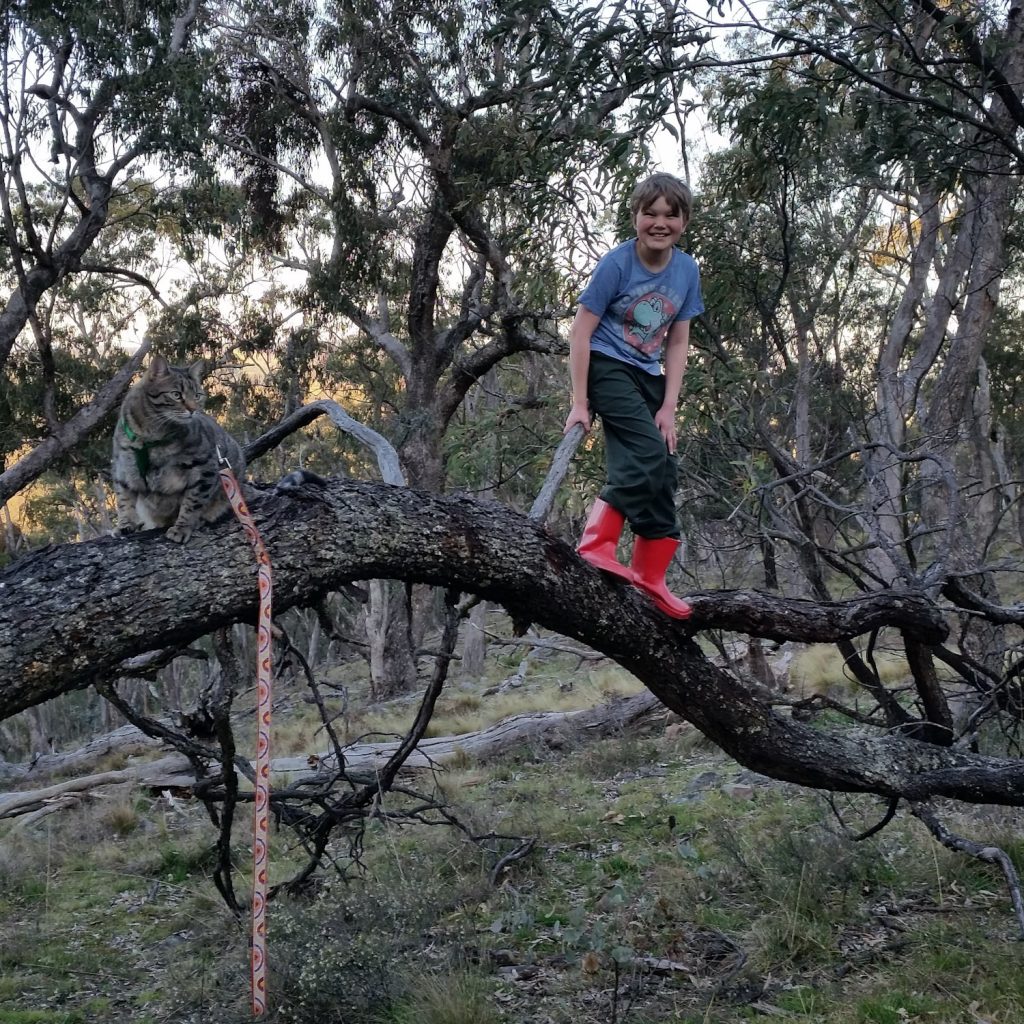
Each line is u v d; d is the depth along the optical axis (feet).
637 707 37.88
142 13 54.75
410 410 64.95
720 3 18.61
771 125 21.66
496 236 57.72
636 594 12.82
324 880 21.81
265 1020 14.53
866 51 18.61
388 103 60.70
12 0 49.88
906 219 48.26
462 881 21.39
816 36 19.48
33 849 29.50
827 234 38.99
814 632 13.79
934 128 19.56
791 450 27.99
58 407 68.64
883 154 20.11
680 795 27.37
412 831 26.35
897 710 18.58
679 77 19.94
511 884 21.44
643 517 12.17
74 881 26.71
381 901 18.43
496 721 47.37
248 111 67.87
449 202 55.47
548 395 42.96
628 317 11.93
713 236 24.95
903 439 22.74
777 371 28.55
